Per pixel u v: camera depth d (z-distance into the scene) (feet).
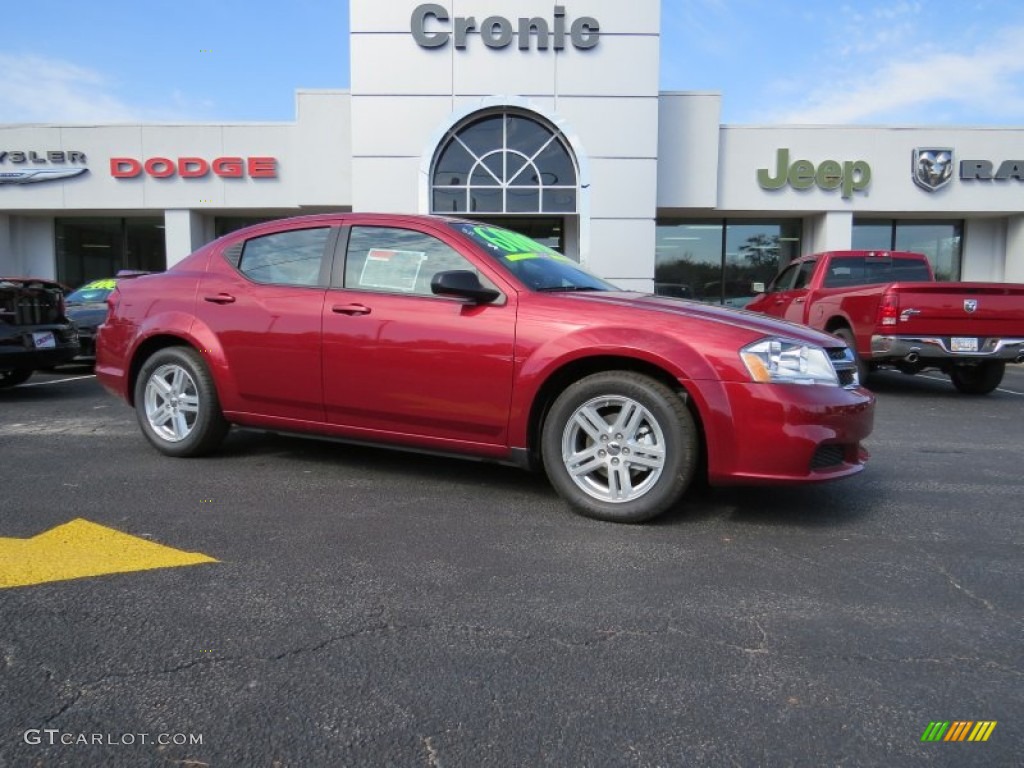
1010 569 10.70
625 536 11.88
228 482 14.78
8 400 26.05
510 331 12.80
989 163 56.44
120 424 21.08
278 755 6.41
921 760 6.43
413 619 8.93
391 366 13.73
